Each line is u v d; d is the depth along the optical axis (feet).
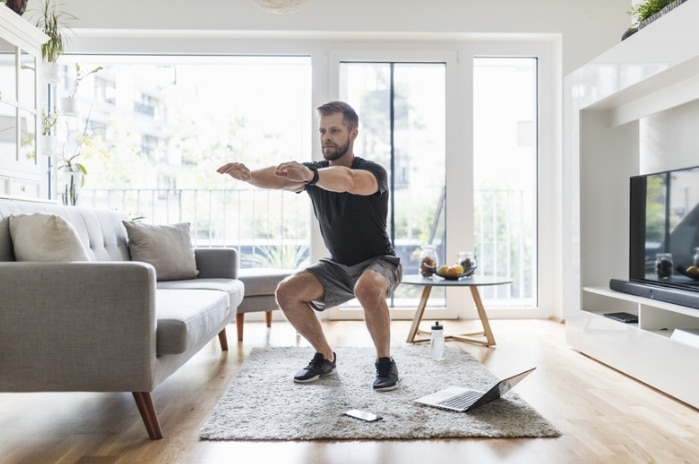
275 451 5.59
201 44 14.07
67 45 13.79
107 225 9.75
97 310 5.65
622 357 8.71
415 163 14.57
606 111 10.37
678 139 9.31
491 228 16.37
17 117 10.25
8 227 6.51
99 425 6.37
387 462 5.32
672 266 8.29
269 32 13.69
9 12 9.65
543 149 14.42
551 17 13.75
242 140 20.11
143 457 5.45
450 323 13.70
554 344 11.06
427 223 14.62
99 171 19.69
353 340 11.44
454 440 5.89
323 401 7.07
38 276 5.64
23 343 5.66
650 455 5.49
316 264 8.50
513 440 5.89
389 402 7.04
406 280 10.69
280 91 19.77
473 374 8.46
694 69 7.52
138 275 5.65
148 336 5.69
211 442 5.83
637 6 9.27
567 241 10.90
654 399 7.35
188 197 18.43
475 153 15.05
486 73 14.98
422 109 14.52
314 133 14.19
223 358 9.82
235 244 18.67
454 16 13.70
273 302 11.60
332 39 14.19
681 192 8.11
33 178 10.81
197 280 10.57
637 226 9.31
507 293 16.56
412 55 14.28
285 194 18.62
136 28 13.43
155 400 7.33
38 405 7.11
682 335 7.36
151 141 20.56
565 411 6.86
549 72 14.42
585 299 10.34
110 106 20.01
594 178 10.36
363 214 8.09
